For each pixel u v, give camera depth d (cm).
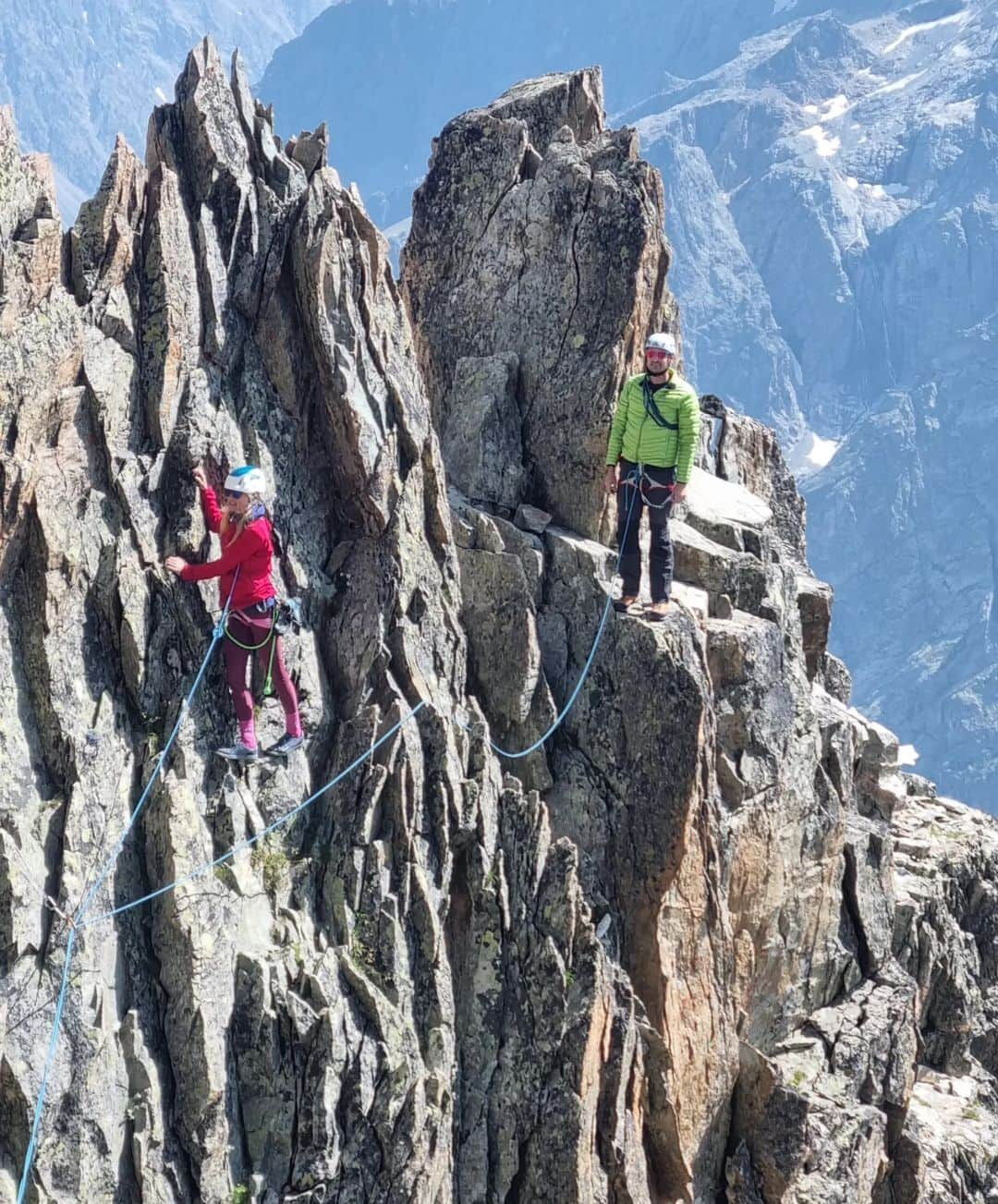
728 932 2116
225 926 1602
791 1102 2084
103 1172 1479
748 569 2286
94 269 1705
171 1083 1552
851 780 2509
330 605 1883
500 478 2206
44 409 1603
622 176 2233
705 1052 2072
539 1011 1794
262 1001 1590
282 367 1864
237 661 1672
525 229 2288
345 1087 1620
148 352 1723
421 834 1786
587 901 1995
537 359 2250
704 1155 2092
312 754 1802
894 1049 2395
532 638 2041
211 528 1720
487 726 1920
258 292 1855
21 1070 1435
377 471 1877
